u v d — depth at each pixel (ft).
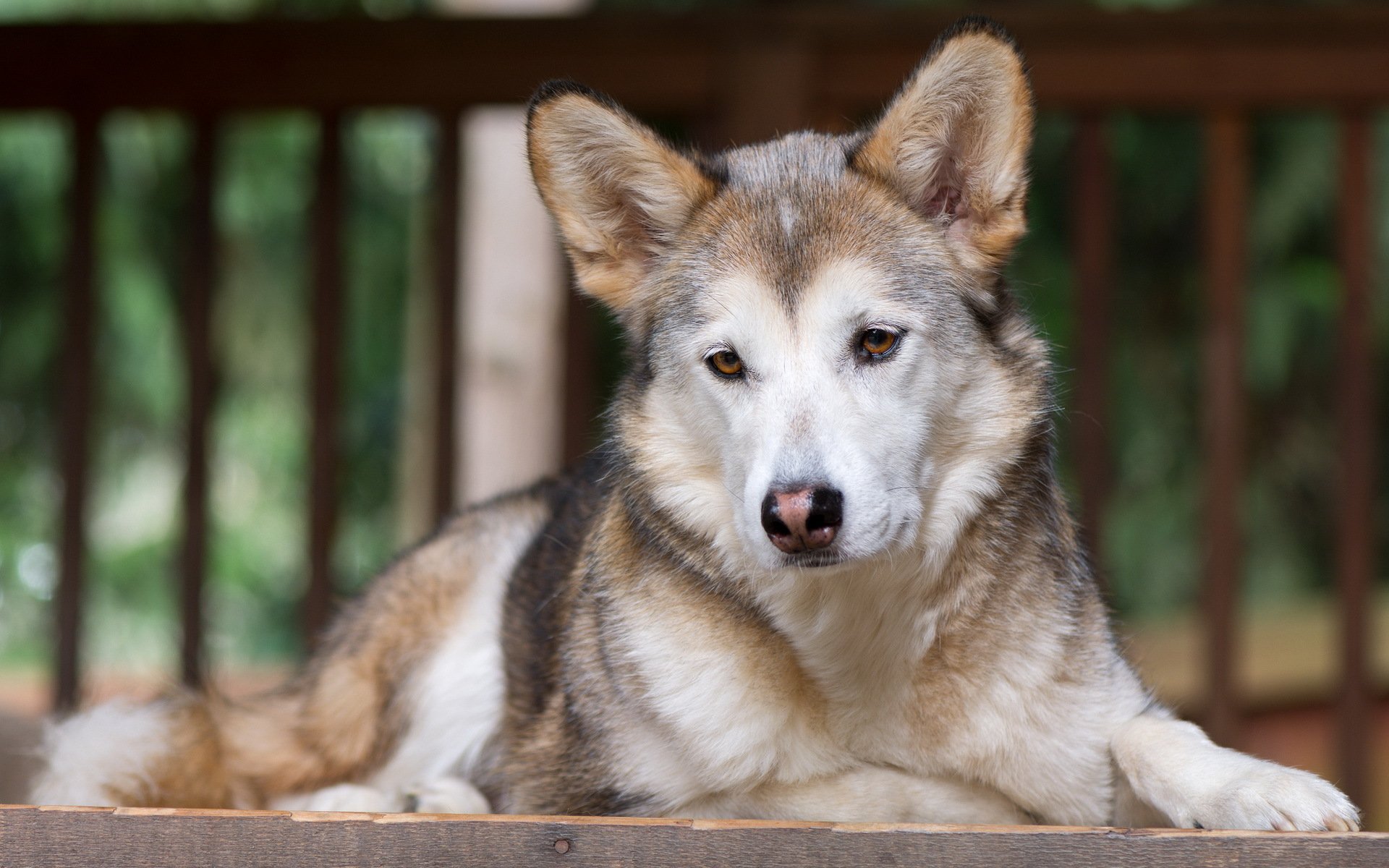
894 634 9.12
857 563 8.65
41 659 32.42
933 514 9.22
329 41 16.15
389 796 11.12
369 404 35.35
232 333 33.81
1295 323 30.14
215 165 16.57
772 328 9.11
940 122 9.53
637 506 9.87
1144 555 31.96
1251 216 29.84
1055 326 30.99
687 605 9.46
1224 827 8.04
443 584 12.18
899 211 9.53
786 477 8.50
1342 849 7.07
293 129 30.94
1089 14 15.64
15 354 31.07
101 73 16.31
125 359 31.65
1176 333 32.86
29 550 35.24
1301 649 21.45
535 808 10.31
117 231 30.55
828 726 9.25
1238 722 15.96
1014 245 9.59
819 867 7.31
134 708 11.30
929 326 9.20
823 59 15.97
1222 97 15.67
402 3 30.04
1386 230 29.40
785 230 9.39
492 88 16.08
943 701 9.14
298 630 36.09
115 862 7.57
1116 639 10.19
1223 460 15.85
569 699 10.14
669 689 9.30
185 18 16.25
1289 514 33.30
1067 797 9.13
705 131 16.16
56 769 10.66
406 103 16.20
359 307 34.50
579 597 10.47
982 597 9.21
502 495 13.28
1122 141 30.48
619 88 16.03
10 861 7.62
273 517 36.70
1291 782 7.89
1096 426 15.92
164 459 36.52
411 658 11.92
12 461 34.71
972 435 9.44
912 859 7.28
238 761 11.69
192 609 16.38
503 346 22.88
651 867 7.39
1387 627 21.01
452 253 16.34
